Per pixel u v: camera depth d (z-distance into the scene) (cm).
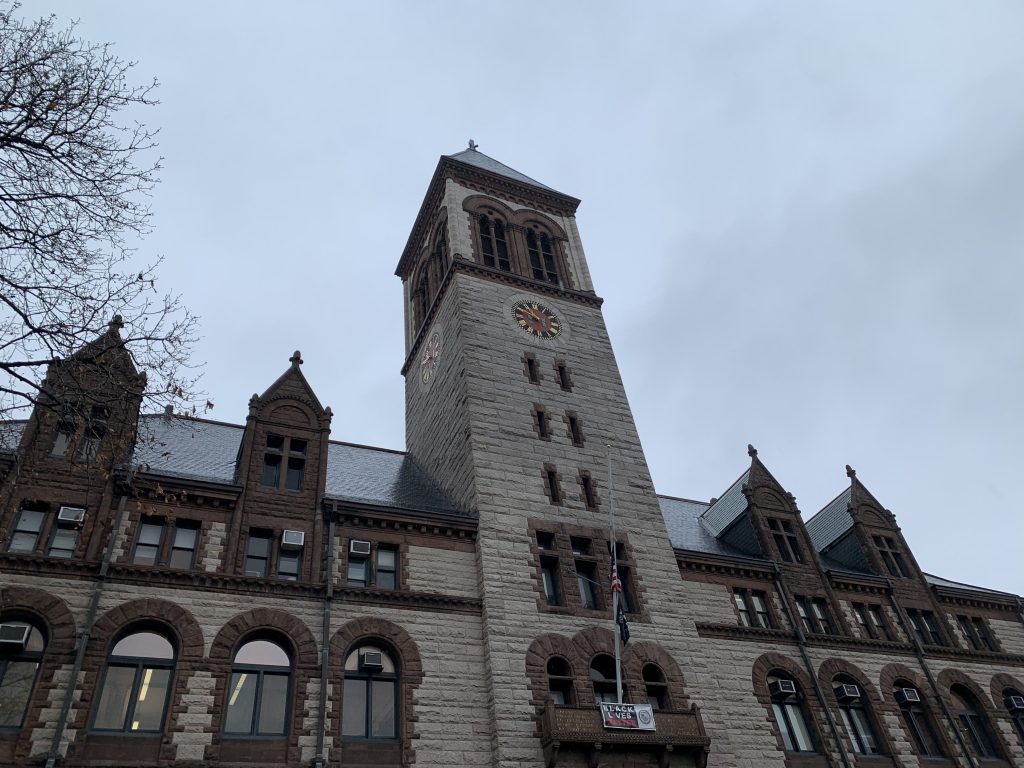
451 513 3062
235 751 2198
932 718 3441
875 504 4412
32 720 2025
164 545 2505
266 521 2703
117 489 2525
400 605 2677
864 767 3106
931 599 3997
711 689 2914
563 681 2697
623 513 3369
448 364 3944
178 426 3397
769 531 3841
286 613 2497
